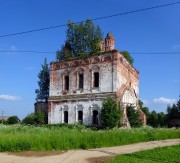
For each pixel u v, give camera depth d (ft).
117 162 54.34
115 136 84.94
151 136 100.48
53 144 71.72
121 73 141.08
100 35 198.39
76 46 197.88
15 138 69.92
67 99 149.28
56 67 157.07
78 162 55.47
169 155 63.05
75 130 97.55
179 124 214.28
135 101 159.22
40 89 201.36
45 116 160.76
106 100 133.59
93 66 143.43
